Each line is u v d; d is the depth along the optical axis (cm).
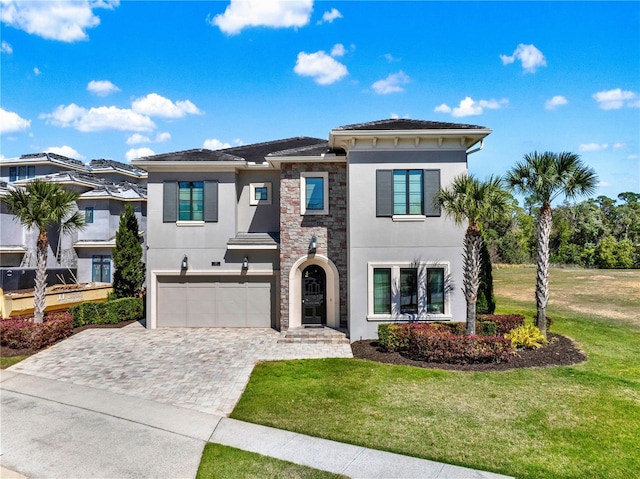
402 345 1501
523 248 4950
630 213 5144
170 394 1163
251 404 1074
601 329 1806
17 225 3075
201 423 977
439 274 1703
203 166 1977
